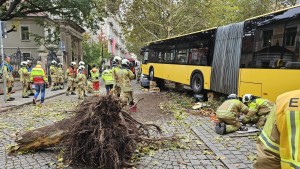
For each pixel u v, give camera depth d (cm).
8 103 1145
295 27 742
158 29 2969
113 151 433
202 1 2481
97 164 462
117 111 463
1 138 638
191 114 931
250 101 730
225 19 2652
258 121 690
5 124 775
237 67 994
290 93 153
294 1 2239
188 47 1416
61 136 510
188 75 1401
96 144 443
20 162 488
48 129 523
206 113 928
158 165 473
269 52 838
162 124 778
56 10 2594
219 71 1116
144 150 536
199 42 1297
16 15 2611
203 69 1246
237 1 2630
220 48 1120
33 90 1460
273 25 827
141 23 2775
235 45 1016
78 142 465
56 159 499
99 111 459
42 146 523
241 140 611
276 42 811
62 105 1143
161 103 1201
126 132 456
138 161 488
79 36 3872
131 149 475
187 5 2477
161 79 1902
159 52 1844
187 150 550
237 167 457
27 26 3588
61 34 3064
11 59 2020
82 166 466
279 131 153
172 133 680
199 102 1170
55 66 1831
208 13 2567
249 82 927
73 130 462
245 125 716
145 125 526
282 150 148
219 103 1082
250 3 2508
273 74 817
